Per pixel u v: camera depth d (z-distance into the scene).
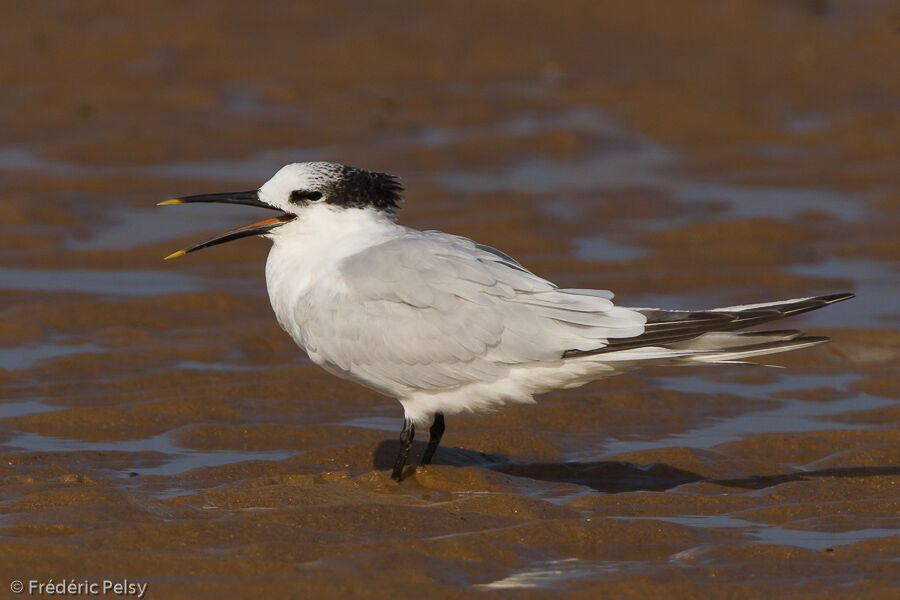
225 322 15.41
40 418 11.91
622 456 11.22
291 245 10.85
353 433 11.76
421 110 28.34
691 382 13.62
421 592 7.76
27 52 30.69
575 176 23.81
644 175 24.08
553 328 9.73
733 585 7.97
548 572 8.20
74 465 10.70
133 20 33.12
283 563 8.14
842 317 15.99
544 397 12.87
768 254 18.94
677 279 17.53
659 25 35.03
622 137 26.94
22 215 19.86
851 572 8.18
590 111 28.97
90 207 20.83
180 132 25.50
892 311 16.28
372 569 8.09
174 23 32.62
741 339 9.56
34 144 24.84
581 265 18.05
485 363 9.93
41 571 7.98
